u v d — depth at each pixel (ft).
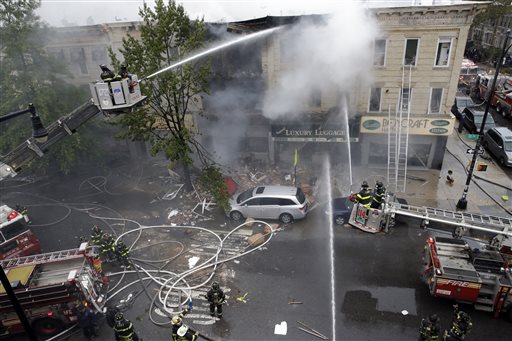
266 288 41.47
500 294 34.88
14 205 61.62
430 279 38.50
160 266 45.44
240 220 53.83
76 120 32.55
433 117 61.67
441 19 55.06
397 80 60.64
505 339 34.24
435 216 44.65
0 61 59.00
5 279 25.94
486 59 138.92
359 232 50.24
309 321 37.04
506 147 67.10
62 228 54.75
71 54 70.85
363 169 67.00
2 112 56.59
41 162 60.39
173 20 50.60
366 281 41.81
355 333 35.50
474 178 63.31
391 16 56.24
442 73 58.70
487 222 41.65
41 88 59.16
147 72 49.98
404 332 35.40
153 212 57.41
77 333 37.65
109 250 44.93
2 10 55.36
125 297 41.19
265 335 35.78
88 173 71.56
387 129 63.46
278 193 52.49
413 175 64.85
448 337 32.30
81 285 35.22
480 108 86.63
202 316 38.24
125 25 65.82
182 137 55.88
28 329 27.89
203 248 48.42
